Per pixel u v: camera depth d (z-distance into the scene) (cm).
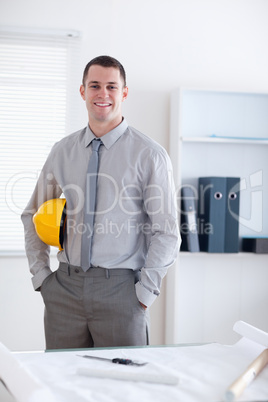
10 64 289
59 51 292
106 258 185
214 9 304
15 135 292
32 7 289
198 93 295
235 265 301
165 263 186
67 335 189
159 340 304
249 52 308
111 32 296
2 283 293
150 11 299
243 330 135
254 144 304
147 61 300
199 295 298
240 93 290
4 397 105
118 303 183
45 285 197
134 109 300
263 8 307
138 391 102
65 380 108
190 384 106
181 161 297
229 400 98
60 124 295
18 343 295
